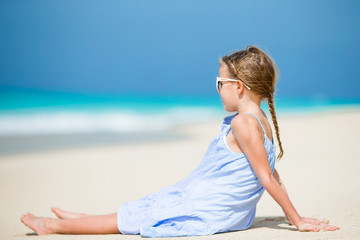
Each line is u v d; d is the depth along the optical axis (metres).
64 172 9.79
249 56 3.87
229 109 4.00
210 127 20.47
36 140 16.20
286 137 14.45
